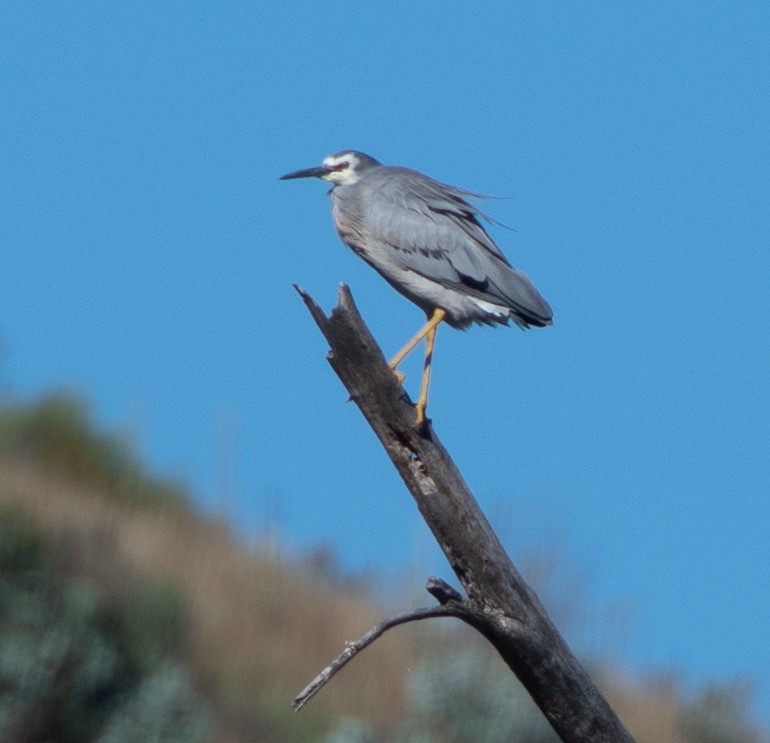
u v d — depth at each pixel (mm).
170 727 16094
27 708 15695
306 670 18953
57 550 18547
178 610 18562
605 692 20312
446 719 17938
